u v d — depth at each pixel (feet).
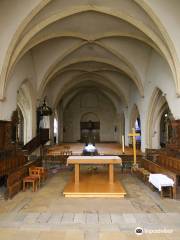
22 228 15.69
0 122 36.73
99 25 42.86
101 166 45.88
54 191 27.58
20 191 27.48
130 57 53.01
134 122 74.38
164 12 33.86
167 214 18.71
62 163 48.98
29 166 32.99
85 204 22.45
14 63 39.09
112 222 16.84
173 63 37.50
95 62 61.16
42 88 56.59
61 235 14.56
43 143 59.57
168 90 42.55
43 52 51.80
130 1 35.12
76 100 104.88
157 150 47.19
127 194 26.25
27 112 55.98
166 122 65.77
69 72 69.67
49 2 34.60
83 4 36.32
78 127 104.68
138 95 63.62
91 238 14.14
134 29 42.24
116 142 101.60
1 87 37.76
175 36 35.19
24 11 34.24
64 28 42.86
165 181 24.56
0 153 34.60
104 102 105.19
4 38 35.94
